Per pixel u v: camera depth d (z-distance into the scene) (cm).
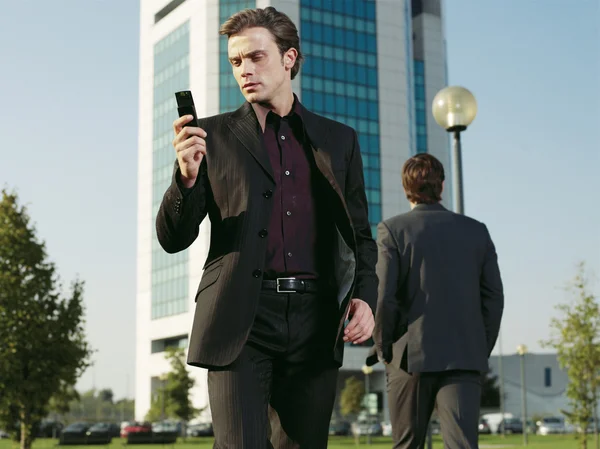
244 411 224
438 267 382
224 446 224
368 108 6812
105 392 13988
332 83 6669
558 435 5478
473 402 374
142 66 7862
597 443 1877
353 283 236
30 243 1942
